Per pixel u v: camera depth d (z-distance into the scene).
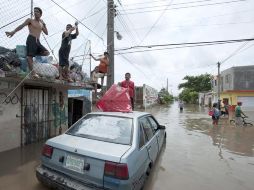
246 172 5.93
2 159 6.00
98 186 3.43
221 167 6.28
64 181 3.70
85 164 3.56
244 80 33.47
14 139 7.11
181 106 29.70
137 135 4.20
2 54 6.13
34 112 8.03
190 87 74.12
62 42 7.89
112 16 12.41
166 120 18.19
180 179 5.34
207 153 7.71
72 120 12.12
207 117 21.08
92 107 14.38
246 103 32.97
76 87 9.34
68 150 3.75
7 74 5.50
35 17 6.57
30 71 6.25
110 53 12.33
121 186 3.31
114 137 4.14
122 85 10.02
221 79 39.72
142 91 30.81
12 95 6.99
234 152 7.93
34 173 5.09
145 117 5.50
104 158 3.45
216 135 11.31
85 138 4.20
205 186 4.99
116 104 5.90
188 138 10.32
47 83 7.31
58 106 9.61
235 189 4.89
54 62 8.31
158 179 5.29
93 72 11.84
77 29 8.27
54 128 9.27
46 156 4.00
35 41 6.40
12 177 4.84
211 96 46.94
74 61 11.04
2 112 6.64
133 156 3.67
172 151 7.82
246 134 11.67
